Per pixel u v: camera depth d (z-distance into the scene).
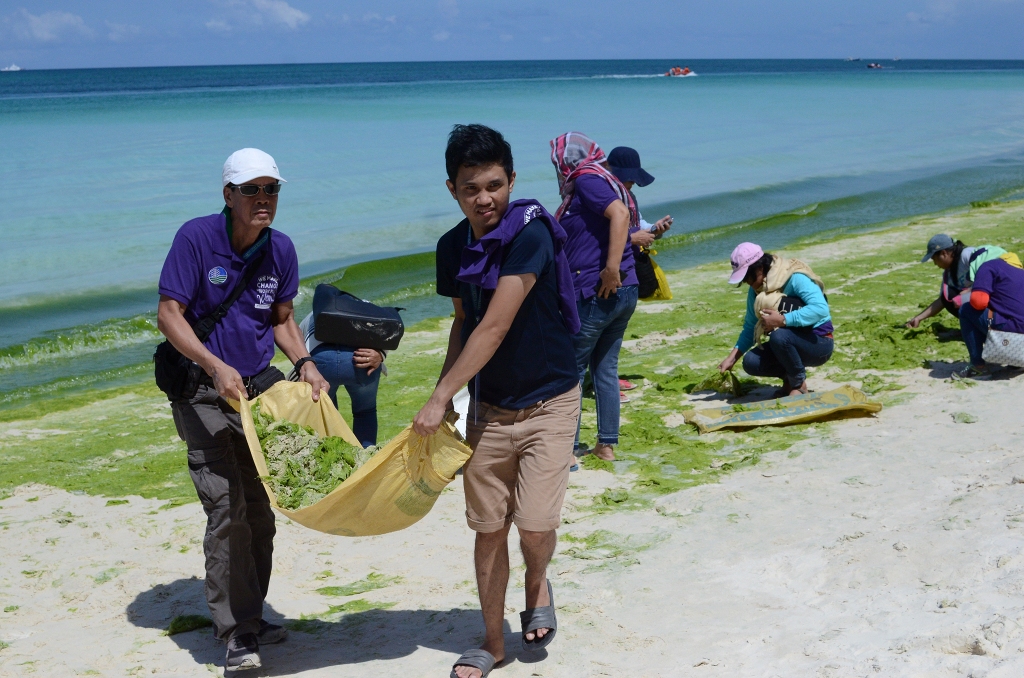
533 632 3.67
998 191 23.83
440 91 79.88
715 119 45.19
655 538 4.88
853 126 42.53
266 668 3.91
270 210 3.79
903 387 7.41
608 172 5.68
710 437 6.65
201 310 3.89
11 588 4.99
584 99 63.44
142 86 108.06
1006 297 7.17
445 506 5.86
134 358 11.46
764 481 5.59
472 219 3.31
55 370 10.96
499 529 3.58
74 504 6.29
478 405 3.50
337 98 66.81
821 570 4.13
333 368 5.84
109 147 31.88
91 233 18.16
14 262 15.84
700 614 3.90
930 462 5.49
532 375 3.41
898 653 3.13
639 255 6.89
